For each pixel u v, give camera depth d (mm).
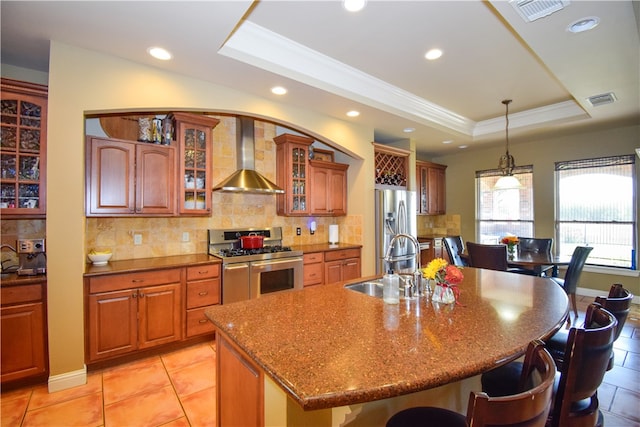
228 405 1509
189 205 3342
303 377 985
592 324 1395
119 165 2861
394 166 5059
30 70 2715
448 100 4027
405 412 1293
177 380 2516
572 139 4980
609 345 1188
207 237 3742
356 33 2521
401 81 3451
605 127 4523
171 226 3502
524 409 776
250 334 1327
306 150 4344
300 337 1293
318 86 3049
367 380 965
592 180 4832
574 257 3656
